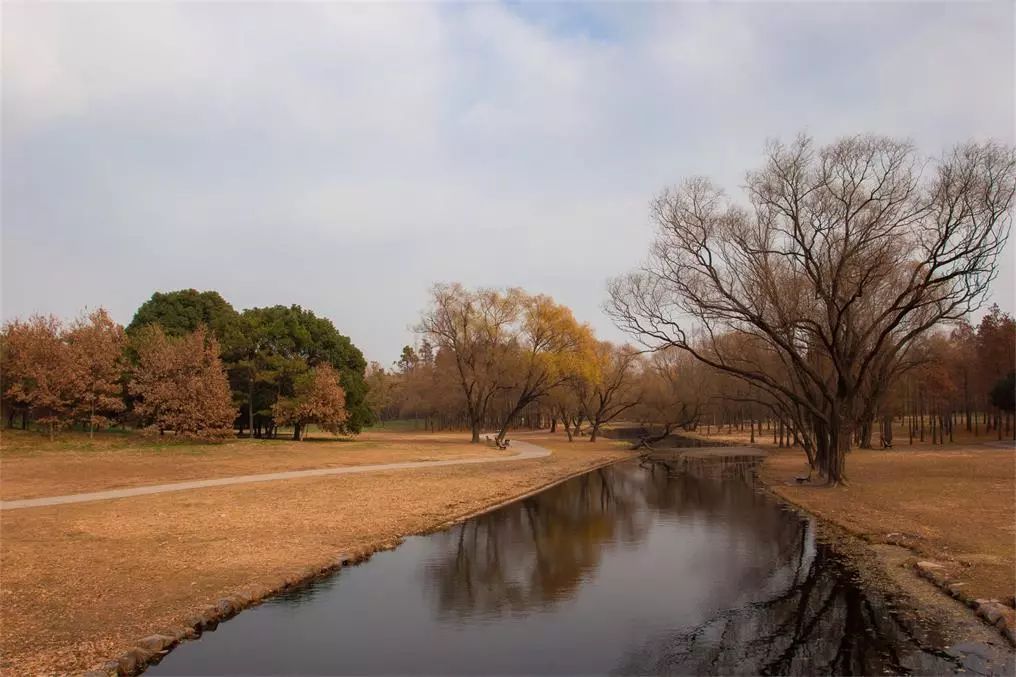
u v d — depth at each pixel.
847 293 31.09
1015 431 67.19
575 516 25.97
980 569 14.73
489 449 57.81
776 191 29.44
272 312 63.69
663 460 56.78
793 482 35.22
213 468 35.34
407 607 13.58
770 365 47.56
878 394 34.91
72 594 12.84
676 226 31.30
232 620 12.59
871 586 14.69
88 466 33.69
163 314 67.38
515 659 10.82
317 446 53.34
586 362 63.06
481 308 64.75
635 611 13.41
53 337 47.16
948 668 10.12
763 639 11.70
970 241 25.94
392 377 123.94
